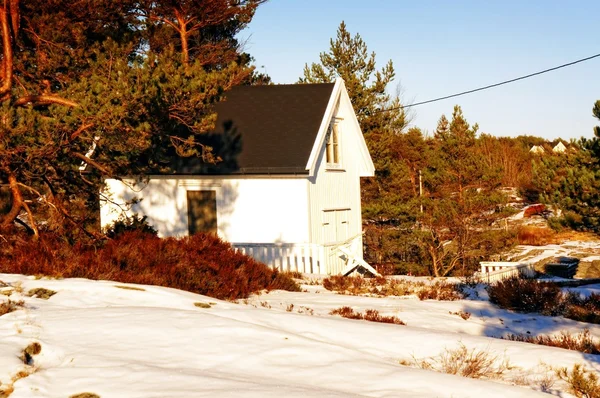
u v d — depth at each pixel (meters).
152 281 14.46
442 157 41.16
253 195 27.02
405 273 36.88
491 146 75.94
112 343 8.59
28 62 19.67
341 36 48.12
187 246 16.75
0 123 15.19
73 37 19.52
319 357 8.48
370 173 32.16
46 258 14.48
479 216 37.47
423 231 36.66
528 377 8.98
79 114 15.52
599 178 29.52
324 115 27.97
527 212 56.72
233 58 37.91
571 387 8.55
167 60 17.61
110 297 11.95
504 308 16.19
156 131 16.84
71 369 7.52
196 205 27.91
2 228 16.19
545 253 40.41
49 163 16.70
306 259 23.97
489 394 7.38
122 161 18.06
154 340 8.79
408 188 46.62
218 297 15.13
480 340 10.77
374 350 9.81
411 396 7.15
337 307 14.77
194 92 16.94
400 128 49.84
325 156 28.44
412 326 12.45
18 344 8.18
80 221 17.75
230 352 8.46
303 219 26.47
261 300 15.42
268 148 27.20
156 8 32.38
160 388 6.91
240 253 17.84
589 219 30.50
